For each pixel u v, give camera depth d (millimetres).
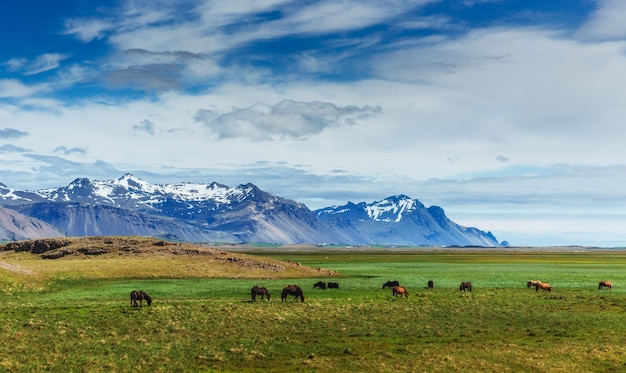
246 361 38219
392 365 36781
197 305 62625
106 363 37469
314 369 36156
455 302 67188
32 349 40875
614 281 105312
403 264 183125
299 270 121188
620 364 36938
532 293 79562
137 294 61844
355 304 64938
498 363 37281
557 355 39406
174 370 36219
